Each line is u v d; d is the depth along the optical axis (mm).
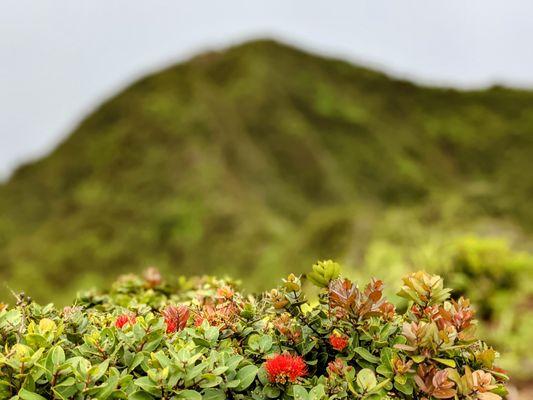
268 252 61719
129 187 78438
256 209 73625
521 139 100562
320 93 105438
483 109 108438
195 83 100000
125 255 65625
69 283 60094
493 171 94875
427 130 104000
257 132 92938
